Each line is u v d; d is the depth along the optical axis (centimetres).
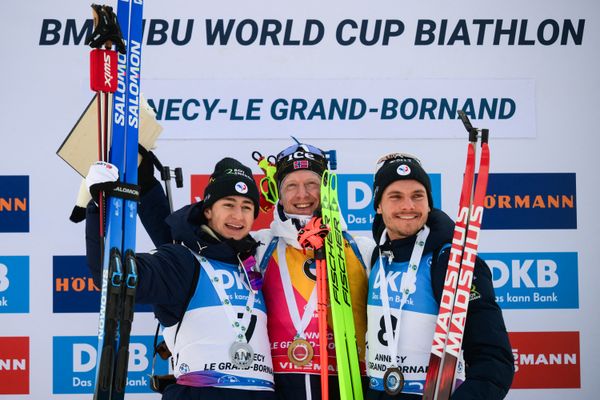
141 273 1562
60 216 2208
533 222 2244
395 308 1620
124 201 1525
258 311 1689
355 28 2252
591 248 2241
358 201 2245
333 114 2247
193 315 1652
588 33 2267
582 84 2264
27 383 2181
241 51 2245
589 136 2258
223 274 1684
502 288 2230
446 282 1550
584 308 2230
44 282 2197
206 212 1727
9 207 2203
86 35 2233
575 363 2222
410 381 1592
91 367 2194
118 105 1552
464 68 2261
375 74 2253
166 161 2233
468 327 1576
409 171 1634
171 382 1816
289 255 1772
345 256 1788
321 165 1808
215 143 2239
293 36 2247
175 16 2239
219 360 1631
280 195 1809
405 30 2258
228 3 2242
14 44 2220
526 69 2264
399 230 1638
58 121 2223
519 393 2217
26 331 2188
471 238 1561
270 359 1686
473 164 1595
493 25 2264
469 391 1502
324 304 1662
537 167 2255
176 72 2239
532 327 2225
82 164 1809
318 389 1681
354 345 1692
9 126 2212
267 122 2244
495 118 2258
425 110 2255
